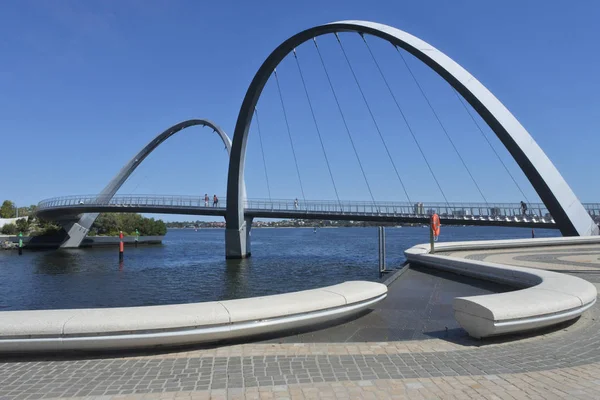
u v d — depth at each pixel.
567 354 5.23
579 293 6.70
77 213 79.31
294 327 6.42
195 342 5.52
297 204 58.19
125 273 45.19
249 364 4.89
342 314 6.83
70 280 40.34
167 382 4.36
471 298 6.10
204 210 65.19
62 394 4.09
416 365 4.85
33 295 32.72
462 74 35.09
